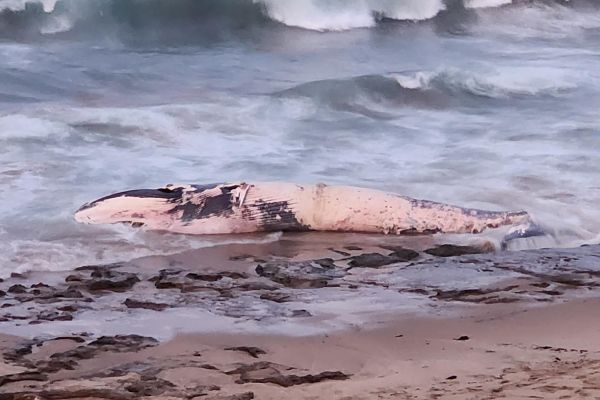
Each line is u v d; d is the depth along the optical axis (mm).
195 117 50750
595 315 27281
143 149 45344
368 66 67312
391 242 36125
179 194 37125
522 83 61750
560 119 54406
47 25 71500
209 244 35125
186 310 27844
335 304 28484
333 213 36875
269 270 32312
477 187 41438
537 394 19625
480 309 27922
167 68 63406
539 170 44125
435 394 20266
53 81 57875
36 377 22172
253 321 26828
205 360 23609
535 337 25312
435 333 25797
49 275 31438
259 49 71688
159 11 74500
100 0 73188
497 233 36500
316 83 57062
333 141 48594
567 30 83062
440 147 47875
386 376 22109
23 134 45781
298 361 23750
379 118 53906
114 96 55156
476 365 22750
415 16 83188
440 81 59844
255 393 20828
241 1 76875
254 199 36844
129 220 36406
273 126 50875
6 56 63406
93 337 25406
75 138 46000
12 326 26203
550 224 37438
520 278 31312
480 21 84312
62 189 39188
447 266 32969
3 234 34469
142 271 32094
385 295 29469
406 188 40906
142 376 22109
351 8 80375
